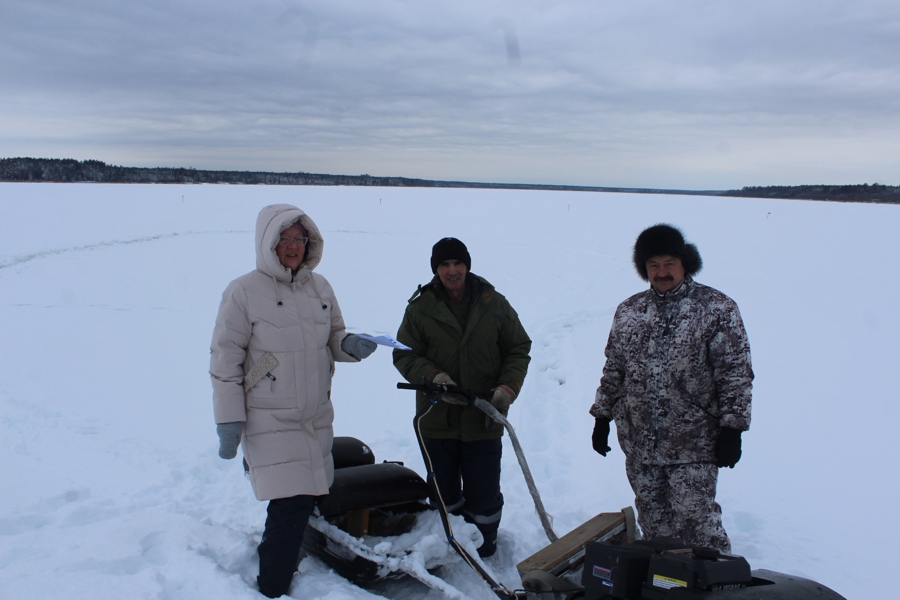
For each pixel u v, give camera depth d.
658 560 2.10
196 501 3.99
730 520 3.87
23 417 5.47
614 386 3.08
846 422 5.36
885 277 13.42
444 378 3.06
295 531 2.80
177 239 18.61
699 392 2.80
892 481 4.31
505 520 3.75
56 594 2.63
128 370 6.98
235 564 3.04
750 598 1.92
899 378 6.55
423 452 2.97
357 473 3.14
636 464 2.96
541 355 7.96
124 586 2.71
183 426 5.43
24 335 8.34
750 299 10.99
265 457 2.83
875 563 3.34
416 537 2.98
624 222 26.88
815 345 7.87
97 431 5.21
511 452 5.09
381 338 2.87
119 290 11.53
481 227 23.98
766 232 22.84
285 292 2.94
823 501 4.07
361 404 6.06
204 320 9.42
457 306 3.29
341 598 2.67
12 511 3.71
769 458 4.70
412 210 31.16
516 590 2.83
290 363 2.88
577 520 3.87
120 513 3.76
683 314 2.81
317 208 31.25
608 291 12.28
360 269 14.05
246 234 20.12
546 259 16.44
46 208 25.95
